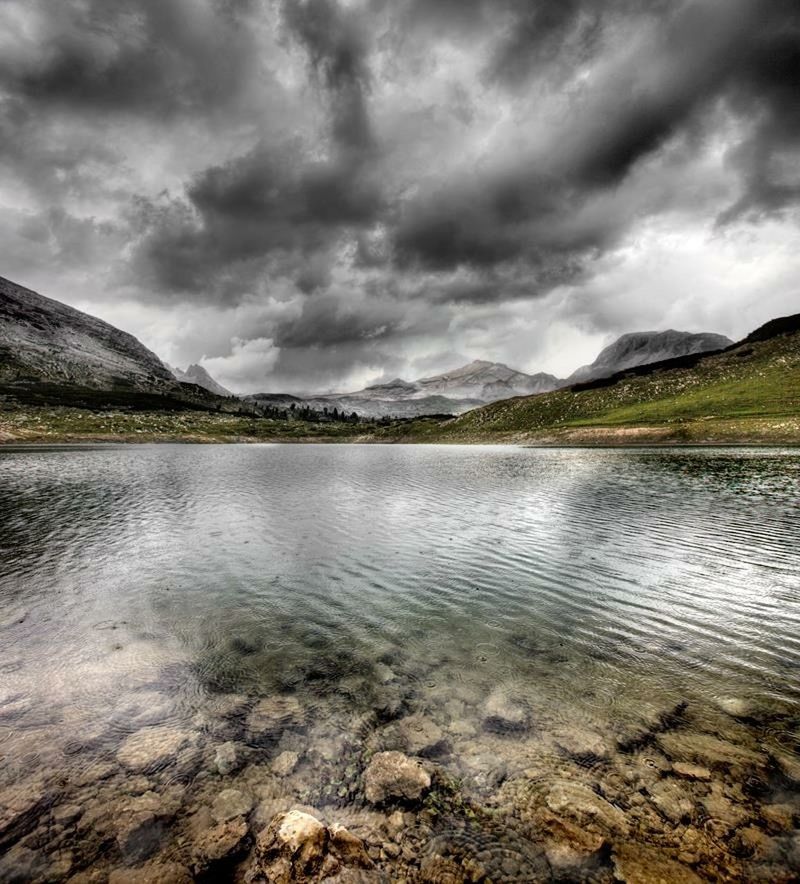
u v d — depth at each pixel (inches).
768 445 3206.2
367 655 447.8
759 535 864.3
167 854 228.7
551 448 4281.5
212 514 1180.5
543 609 561.9
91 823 246.7
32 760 294.0
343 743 313.3
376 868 219.9
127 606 572.7
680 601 577.6
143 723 336.2
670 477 1747.0
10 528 1000.2
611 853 226.7
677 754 299.4
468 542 881.5
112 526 1031.6
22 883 213.2
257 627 512.7
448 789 270.4
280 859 211.5
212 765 291.9
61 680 396.2
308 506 1302.9
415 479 1980.8
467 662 432.1
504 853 227.8
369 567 736.3
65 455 3464.6
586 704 360.2
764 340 6446.9
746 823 243.0
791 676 400.5
